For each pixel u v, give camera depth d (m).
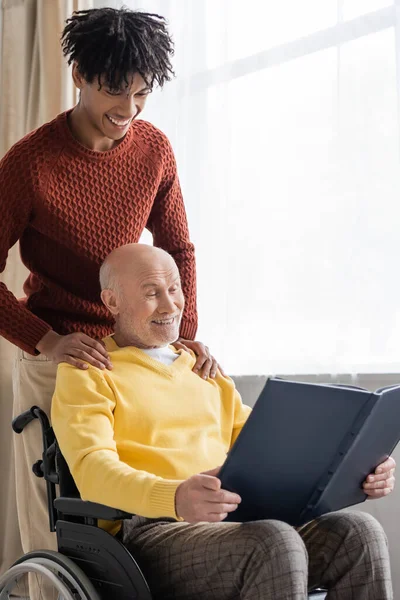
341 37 2.21
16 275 2.89
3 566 2.79
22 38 3.03
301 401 1.23
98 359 1.59
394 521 2.03
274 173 2.36
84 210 1.81
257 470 1.29
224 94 2.47
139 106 1.75
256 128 2.41
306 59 2.31
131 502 1.32
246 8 2.45
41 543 1.96
